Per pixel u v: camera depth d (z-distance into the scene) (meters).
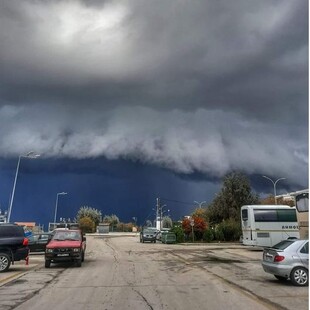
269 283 13.91
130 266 20.19
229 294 11.54
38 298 10.91
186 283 13.92
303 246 13.59
